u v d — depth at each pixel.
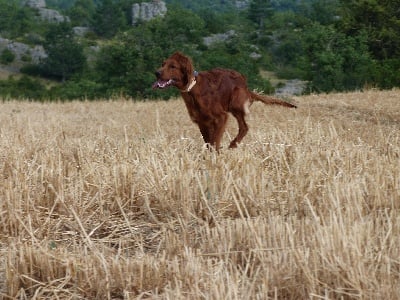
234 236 6.88
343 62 53.94
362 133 15.78
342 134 15.23
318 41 55.34
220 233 6.94
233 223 7.09
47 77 121.38
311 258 6.10
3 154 10.48
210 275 5.85
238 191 7.89
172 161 9.28
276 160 9.96
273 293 5.89
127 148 10.71
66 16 166.50
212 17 123.69
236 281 5.79
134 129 17.80
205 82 12.04
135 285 6.16
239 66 67.62
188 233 7.29
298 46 105.31
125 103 27.77
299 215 8.02
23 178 8.80
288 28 117.69
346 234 6.37
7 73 120.06
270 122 17.31
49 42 120.81
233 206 8.19
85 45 131.00
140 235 7.48
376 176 8.73
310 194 8.37
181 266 6.26
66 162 9.90
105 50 70.88
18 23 144.38
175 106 25.30
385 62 54.56
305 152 10.16
